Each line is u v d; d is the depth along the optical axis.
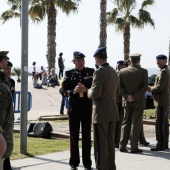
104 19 31.20
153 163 7.98
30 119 16.88
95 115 6.90
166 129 9.38
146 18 35.44
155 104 9.20
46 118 16.31
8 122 5.13
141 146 9.76
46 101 23.53
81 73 7.32
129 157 8.51
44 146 9.77
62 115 17.77
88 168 7.38
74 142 7.33
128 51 36.00
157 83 9.06
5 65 5.68
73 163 7.39
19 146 9.48
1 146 3.05
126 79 8.77
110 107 6.91
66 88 7.28
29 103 17.12
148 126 13.92
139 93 8.68
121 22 36.00
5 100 4.97
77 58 7.27
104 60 6.91
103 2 30.83
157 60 9.05
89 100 7.25
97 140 6.89
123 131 9.02
